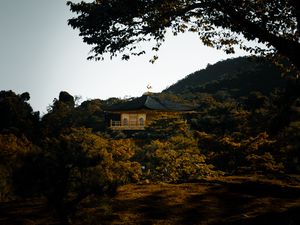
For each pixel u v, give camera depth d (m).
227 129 43.03
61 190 10.34
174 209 13.15
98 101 98.25
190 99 96.81
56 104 73.88
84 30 11.51
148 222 11.61
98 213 12.16
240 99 87.69
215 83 122.38
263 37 11.70
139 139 46.44
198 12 12.66
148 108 64.38
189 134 37.62
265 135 30.84
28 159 10.22
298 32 11.81
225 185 17.47
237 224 11.38
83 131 13.84
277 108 40.00
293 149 28.52
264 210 13.09
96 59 11.94
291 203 14.16
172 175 27.14
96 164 10.59
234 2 11.64
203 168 27.84
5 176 14.02
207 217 12.27
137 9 11.27
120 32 11.66
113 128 65.69
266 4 12.03
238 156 31.03
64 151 10.42
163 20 12.07
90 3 11.63
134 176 25.73
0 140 15.94
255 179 19.08
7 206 13.39
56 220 11.48
